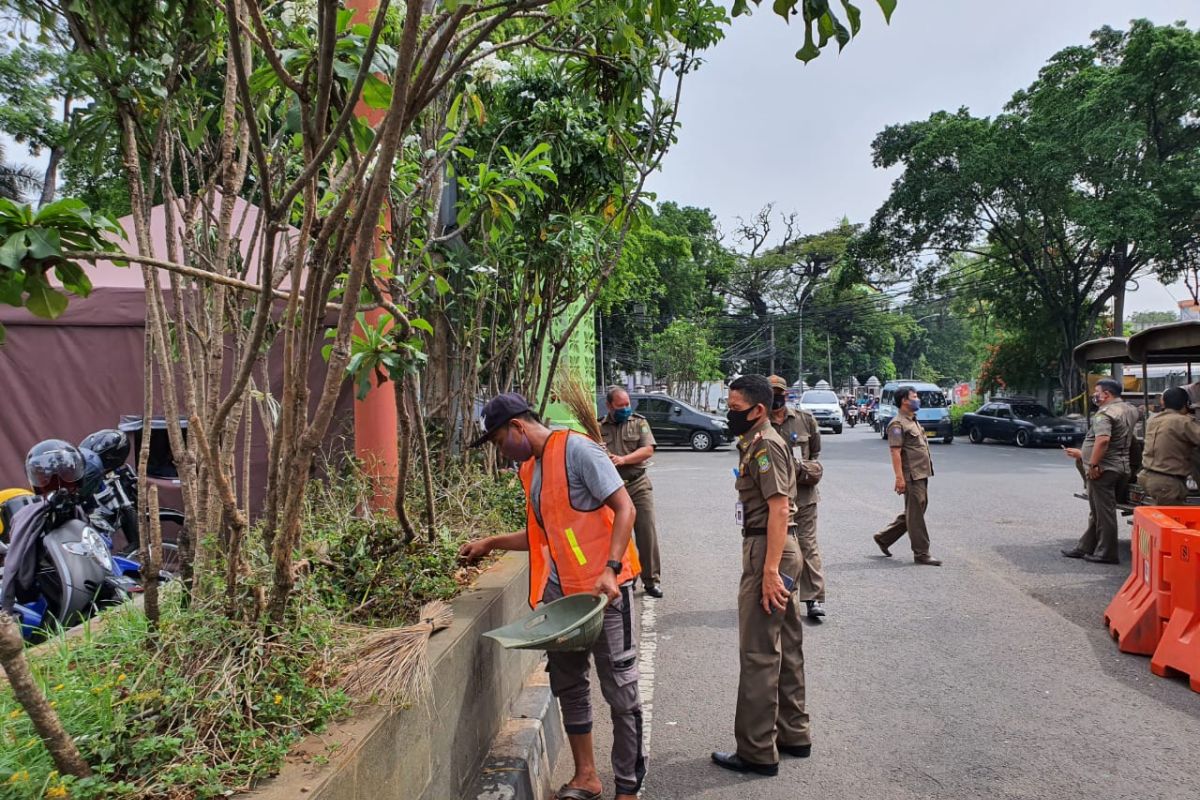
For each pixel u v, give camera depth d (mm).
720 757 3742
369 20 3871
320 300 2305
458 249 5629
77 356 6273
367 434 4602
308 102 2100
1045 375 28938
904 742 3936
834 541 9039
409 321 3066
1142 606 5195
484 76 4395
